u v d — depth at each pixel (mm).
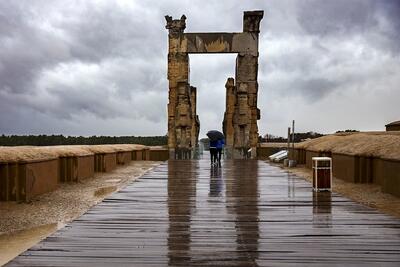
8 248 8781
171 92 41750
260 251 7805
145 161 37750
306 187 17531
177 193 15609
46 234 10125
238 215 11242
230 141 43500
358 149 20125
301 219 10695
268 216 11109
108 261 7160
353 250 7828
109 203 13203
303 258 7363
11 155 14500
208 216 11094
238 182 19438
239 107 41594
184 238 8719
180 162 35062
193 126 43562
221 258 7387
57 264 6984
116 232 9203
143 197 14578
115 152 29922
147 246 8102
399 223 10172
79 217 10859
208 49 41688
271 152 42844
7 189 14320
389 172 16016
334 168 22969
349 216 11070
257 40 41812
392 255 7520
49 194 16391
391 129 37781
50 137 45062
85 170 22500
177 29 41531
